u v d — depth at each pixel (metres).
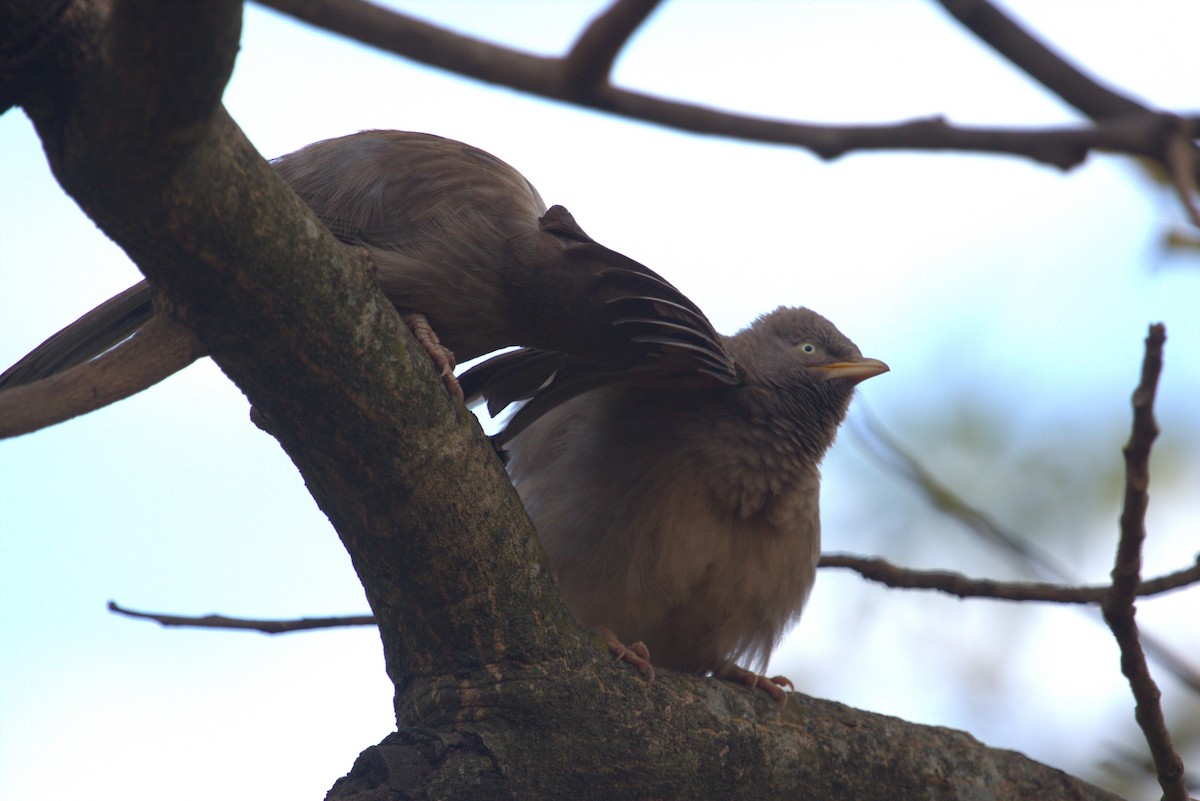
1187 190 7.02
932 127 7.59
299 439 6.58
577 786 7.26
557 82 7.58
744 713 7.98
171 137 5.18
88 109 5.07
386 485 6.70
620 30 7.25
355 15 7.34
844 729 8.34
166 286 5.82
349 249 6.37
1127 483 6.55
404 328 6.63
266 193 5.75
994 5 7.45
